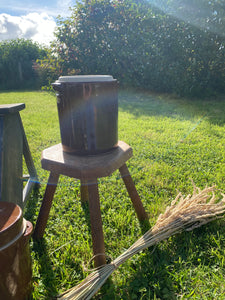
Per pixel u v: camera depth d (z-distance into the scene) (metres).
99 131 0.96
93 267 1.12
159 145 1.79
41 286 1.01
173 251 1.21
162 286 1.02
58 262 1.14
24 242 0.83
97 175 0.95
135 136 1.80
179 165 2.07
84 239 1.30
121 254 1.09
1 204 0.89
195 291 1.00
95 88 0.87
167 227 1.19
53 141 2.02
